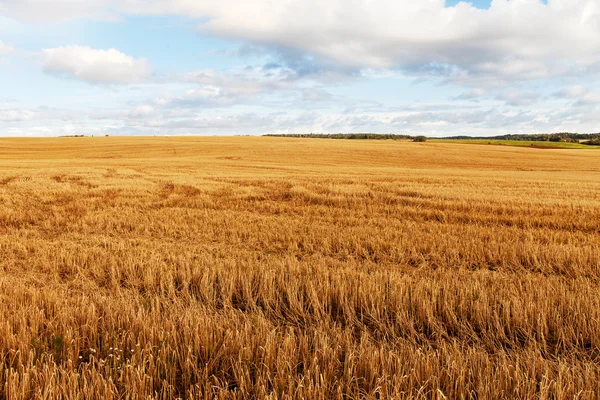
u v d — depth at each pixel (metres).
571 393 2.86
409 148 70.81
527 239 9.07
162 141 84.00
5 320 3.79
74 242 8.55
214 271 5.67
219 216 12.17
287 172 33.31
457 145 81.50
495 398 2.79
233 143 77.12
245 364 3.16
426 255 7.71
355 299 4.77
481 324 4.23
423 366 3.09
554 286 5.27
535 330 4.08
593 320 3.96
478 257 7.48
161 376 3.14
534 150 74.81
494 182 24.27
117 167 36.28
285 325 4.34
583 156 64.50
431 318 4.25
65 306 4.18
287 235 9.24
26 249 7.71
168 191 18.62
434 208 14.21
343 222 11.54
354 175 29.30
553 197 16.59
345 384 2.97
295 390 2.77
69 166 37.78
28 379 2.83
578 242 9.11
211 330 3.63
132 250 7.59
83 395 2.75
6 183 21.00
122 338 3.47
